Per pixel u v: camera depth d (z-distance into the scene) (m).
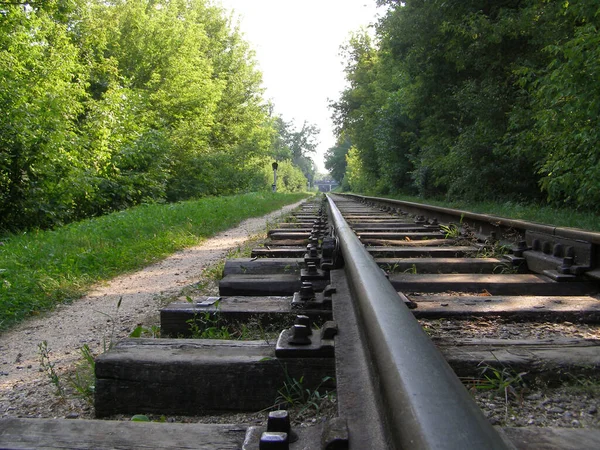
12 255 7.50
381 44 20.16
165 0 37.06
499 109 13.98
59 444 1.59
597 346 2.37
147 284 5.91
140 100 22.56
